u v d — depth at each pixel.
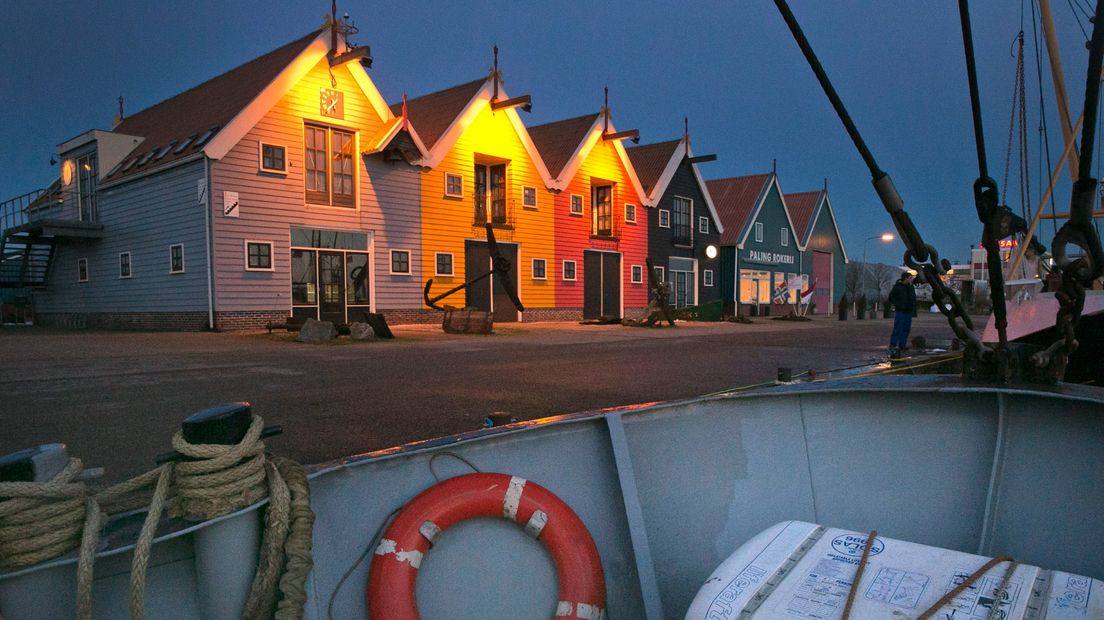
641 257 27.89
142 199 18.00
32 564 1.45
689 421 2.58
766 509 2.52
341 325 15.35
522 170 23.11
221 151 15.78
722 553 2.49
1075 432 2.07
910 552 1.78
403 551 1.96
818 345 14.71
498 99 22.00
